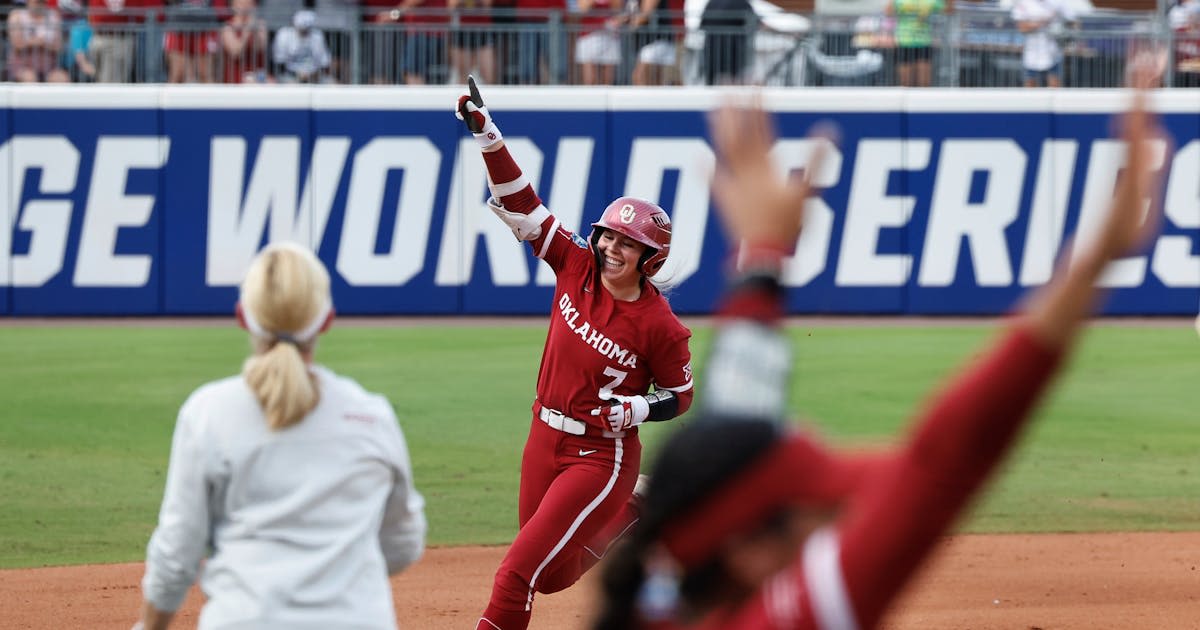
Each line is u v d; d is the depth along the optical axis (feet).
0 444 134.21
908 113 206.39
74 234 202.69
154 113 201.87
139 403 151.33
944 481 17.10
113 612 84.94
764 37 206.80
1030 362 16.76
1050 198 207.82
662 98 205.05
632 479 68.03
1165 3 213.25
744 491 18.90
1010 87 209.77
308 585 39.32
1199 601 87.45
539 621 83.87
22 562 97.30
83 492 118.32
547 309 207.92
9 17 204.03
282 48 205.26
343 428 40.27
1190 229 208.13
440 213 205.87
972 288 208.74
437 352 179.73
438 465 128.06
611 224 66.33
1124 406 155.12
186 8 206.69
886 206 207.51
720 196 19.51
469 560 99.04
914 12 211.41
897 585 17.63
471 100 67.46
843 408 149.89
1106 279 16.85
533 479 68.64
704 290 206.69
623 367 67.05
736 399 19.08
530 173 205.46
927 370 170.50
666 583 20.36
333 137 203.82
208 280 204.44
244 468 39.58
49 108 200.54
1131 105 16.61
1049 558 99.14
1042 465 130.41
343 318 205.98
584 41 206.80
